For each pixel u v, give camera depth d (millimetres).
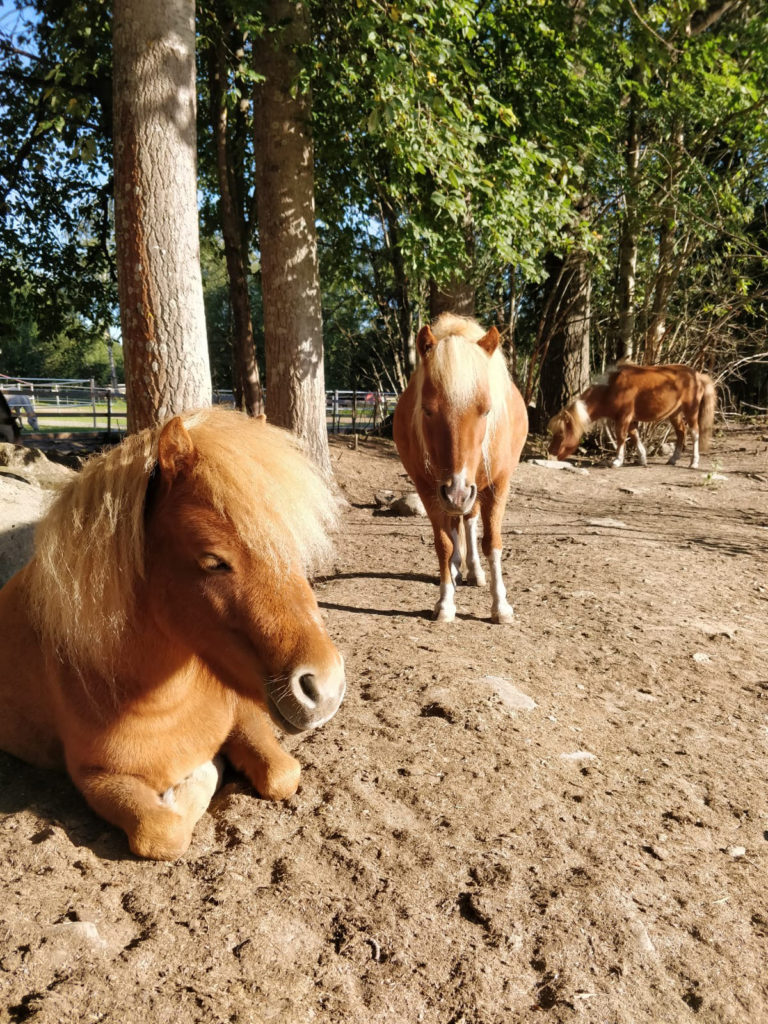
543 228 9773
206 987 1822
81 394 33219
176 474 2039
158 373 4941
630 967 1998
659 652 4375
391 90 7094
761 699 3834
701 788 2941
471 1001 1853
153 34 4703
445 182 8555
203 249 16000
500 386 4266
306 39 8062
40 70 11789
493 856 2402
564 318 14453
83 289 15094
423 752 3012
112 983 1804
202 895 2148
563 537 7441
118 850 2307
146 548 2088
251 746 2668
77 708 2273
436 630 4594
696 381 12641
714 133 12984
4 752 2752
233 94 8508
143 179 4789
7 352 56031
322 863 2332
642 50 10656
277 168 8422
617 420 12688
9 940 1896
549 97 10359
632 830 2617
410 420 4730
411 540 7562
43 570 2230
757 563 6711
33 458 7008
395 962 1956
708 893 2326
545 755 3064
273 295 8719
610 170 12766
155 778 2350
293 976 1887
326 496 2211
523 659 4125
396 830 2518
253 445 2129
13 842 2264
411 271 9586
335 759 2932
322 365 9109
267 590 1962
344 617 4816
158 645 2152
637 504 9578
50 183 13805
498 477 4613
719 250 16031
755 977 2004
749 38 12328
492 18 9758
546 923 2125
